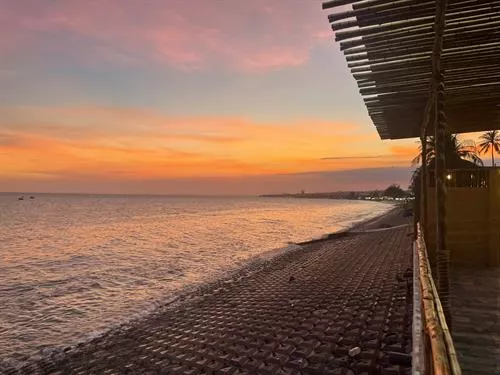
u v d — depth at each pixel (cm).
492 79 515
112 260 2708
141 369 848
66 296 1695
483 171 900
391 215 6944
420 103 607
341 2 332
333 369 689
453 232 910
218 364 803
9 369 941
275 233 4797
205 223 6550
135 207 14288
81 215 9038
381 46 404
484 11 339
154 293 1734
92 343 1087
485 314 549
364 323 884
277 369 732
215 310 1295
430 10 336
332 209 13462
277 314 1102
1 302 1593
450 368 199
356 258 2120
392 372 629
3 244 3688
